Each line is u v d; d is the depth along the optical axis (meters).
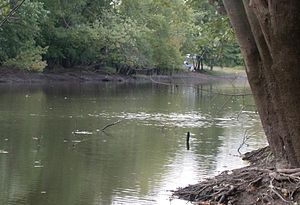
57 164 14.88
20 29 43.44
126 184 12.73
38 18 43.25
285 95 9.07
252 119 26.39
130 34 51.06
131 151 17.06
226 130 22.41
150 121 24.61
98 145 18.03
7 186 12.45
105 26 51.09
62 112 26.53
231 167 14.66
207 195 11.19
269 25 8.62
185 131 21.81
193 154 16.70
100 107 29.58
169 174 13.79
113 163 15.16
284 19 8.23
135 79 53.91
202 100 36.84
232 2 10.44
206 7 19.95
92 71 52.31
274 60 8.83
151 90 44.59
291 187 10.02
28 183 12.74
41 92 37.31
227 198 10.71
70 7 50.31
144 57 53.28
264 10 8.60
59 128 21.41
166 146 18.14
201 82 53.25
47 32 49.06
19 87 40.69
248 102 35.81
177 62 56.97
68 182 12.87
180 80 55.38
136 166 14.81
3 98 32.19
